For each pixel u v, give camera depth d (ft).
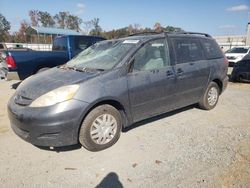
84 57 15.97
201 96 17.90
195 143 13.24
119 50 14.21
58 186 9.80
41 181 10.12
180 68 15.67
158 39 14.99
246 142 13.30
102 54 14.87
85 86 11.66
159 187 9.63
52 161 11.59
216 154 12.02
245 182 9.81
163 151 12.39
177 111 18.45
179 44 16.16
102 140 12.46
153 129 15.07
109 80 12.37
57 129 11.07
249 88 28.53
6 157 11.93
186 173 10.48
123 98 12.77
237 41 124.47
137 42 14.14
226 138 13.84
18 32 169.58
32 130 11.19
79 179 10.24
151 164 11.23
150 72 13.98
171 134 14.37
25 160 11.68
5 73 25.35
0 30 195.62
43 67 26.16
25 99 11.92
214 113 18.20
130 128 15.19
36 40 135.44
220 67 18.83
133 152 12.32
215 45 19.35
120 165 11.20
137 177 10.30
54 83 12.09
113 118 12.75
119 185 9.82
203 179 10.05
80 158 11.82
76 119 11.35
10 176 10.44
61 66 15.79
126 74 13.01
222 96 23.93
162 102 14.87
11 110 12.07
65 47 29.84
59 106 11.05
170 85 15.01
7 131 15.02
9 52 23.79
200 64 17.19
